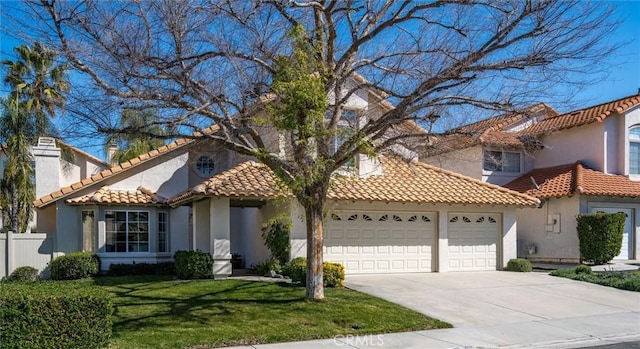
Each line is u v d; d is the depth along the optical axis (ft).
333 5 43.50
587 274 60.75
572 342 34.91
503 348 33.32
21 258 62.90
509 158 84.99
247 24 42.16
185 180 69.92
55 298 29.09
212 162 72.08
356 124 49.37
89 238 65.26
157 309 41.01
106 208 65.26
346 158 42.09
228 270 57.47
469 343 33.99
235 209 77.00
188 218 69.56
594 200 73.41
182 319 38.06
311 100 38.55
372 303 43.83
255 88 43.21
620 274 60.18
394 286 53.36
